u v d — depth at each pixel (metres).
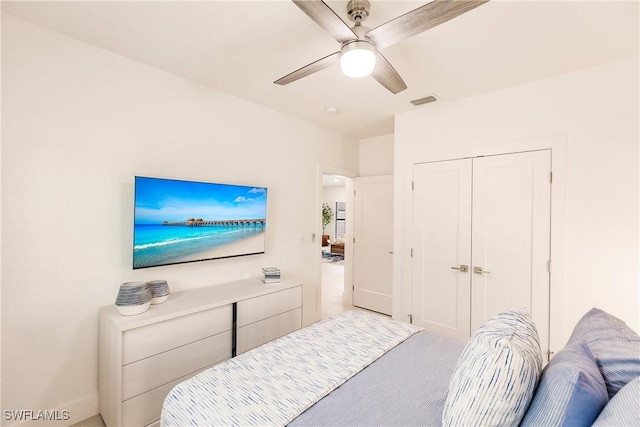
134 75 2.23
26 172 1.78
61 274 1.90
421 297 3.18
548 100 2.46
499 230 2.70
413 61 2.21
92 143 2.03
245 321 2.46
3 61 1.70
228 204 2.76
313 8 1.28
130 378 1.79
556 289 2.41
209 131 2.70
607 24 1.76
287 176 3.46
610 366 0.96
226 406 1.15
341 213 10.88
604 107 2.24
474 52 2.08
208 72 2.42
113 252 2.12
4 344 1.71
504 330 1.11
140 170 2.26
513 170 2.63
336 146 4.16
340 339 1.76
